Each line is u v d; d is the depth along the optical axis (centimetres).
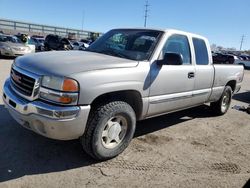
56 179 353
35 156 403
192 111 732
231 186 378
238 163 447
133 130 427
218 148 501
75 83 345
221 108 698
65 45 2730
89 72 359
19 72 385
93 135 376
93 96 359
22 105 359
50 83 347
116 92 399
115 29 544
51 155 410
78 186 344
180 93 506
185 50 527
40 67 366
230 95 716
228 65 674
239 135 584
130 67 408
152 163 418
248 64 3194
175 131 564
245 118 724
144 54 450
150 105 446
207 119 673
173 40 495
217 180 389
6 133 467
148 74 429
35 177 353
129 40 486
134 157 430
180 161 434
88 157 414
